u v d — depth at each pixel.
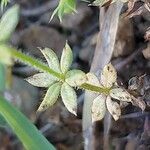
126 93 0.10
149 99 0.12
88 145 0.13
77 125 0.15
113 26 0.12
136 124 0.13
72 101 0.10
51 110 0.15
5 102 0.10
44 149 0.10
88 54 0.15
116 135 0.13
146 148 0.13
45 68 0.10
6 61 0.07
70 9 0.11
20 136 0.10
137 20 0.13
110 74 0.10
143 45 0.13
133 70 0.13
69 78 0.10
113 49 0.13
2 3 0.11
